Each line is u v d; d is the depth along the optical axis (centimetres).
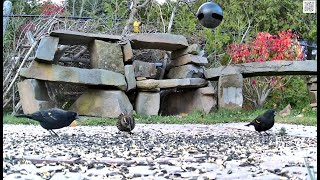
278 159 406
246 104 1392
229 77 1117
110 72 1008
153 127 801
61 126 604
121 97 1001
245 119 982
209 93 1109
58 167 359
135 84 1052
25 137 589
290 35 1392
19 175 321
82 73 976
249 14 1639
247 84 1371
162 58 1230
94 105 997
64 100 1168
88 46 1066
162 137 614
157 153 447
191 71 1111
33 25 1163
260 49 1347
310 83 1230
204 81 1133
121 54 1045
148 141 560
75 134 640
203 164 376
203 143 545
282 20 1684
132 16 1238
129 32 1171
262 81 1360
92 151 457
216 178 314
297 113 1216
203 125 867
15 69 1109
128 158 408
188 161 395
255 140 587
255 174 331
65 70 963
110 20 1263
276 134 673
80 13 1337
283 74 1134
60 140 557
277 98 1413
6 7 912
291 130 752
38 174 328
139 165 373
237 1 1586
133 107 1098
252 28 1608
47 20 1157
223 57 1427
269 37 1359
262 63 1112
